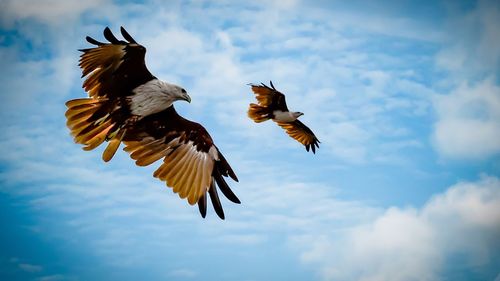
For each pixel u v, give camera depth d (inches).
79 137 515.2
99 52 492.7
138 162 541.6
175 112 552.4
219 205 550.3
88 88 504.7
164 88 527.8
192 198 545.6
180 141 553.6
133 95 518.9
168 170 546.3
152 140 546.3
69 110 507.2
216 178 558.3
